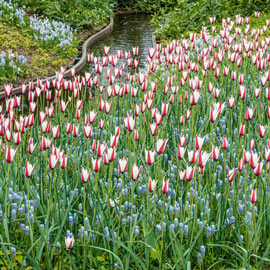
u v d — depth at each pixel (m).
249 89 7.64
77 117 5.07
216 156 3.79
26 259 3.88
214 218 4.30
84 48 15.38
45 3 18.16
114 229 4.11
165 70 8.59
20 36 14.08
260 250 4.23
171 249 4.00
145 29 19.88
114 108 6.52
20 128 4.80
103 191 4.40
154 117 4.80
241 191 4.51
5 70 11.26
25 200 4.25
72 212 4.40
